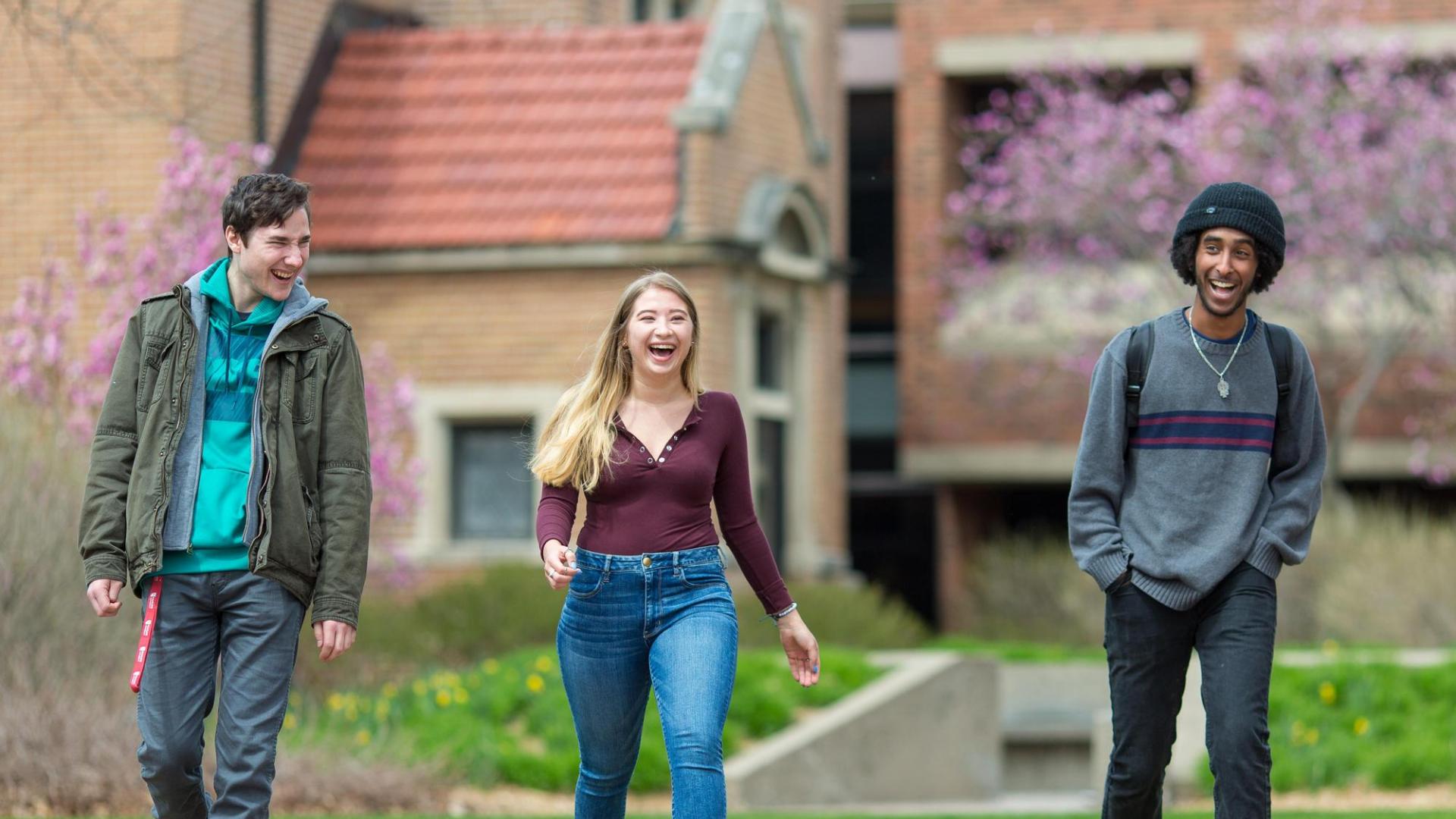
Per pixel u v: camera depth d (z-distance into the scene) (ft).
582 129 115.24
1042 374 157.99
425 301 112.68
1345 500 135.23
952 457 160.35
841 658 93.76
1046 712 113.19
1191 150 142.72
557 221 111.24
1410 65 152.56
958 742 94.38
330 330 38.04
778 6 121.80
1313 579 122.01
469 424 113.19
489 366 111.45
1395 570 113.50
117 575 36.76
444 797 72.28
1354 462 150.92
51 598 71.00
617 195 111.75
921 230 162.30
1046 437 158.30
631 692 37.81
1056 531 171.22
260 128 109.40
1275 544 37.58
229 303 37.58
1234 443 38.06
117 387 37.45
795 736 83.66
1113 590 38.22
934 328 161.38
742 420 38.68
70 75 102.27
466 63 119.34
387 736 78.07
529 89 117.60
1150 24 157.58
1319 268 139.64
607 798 38.88
